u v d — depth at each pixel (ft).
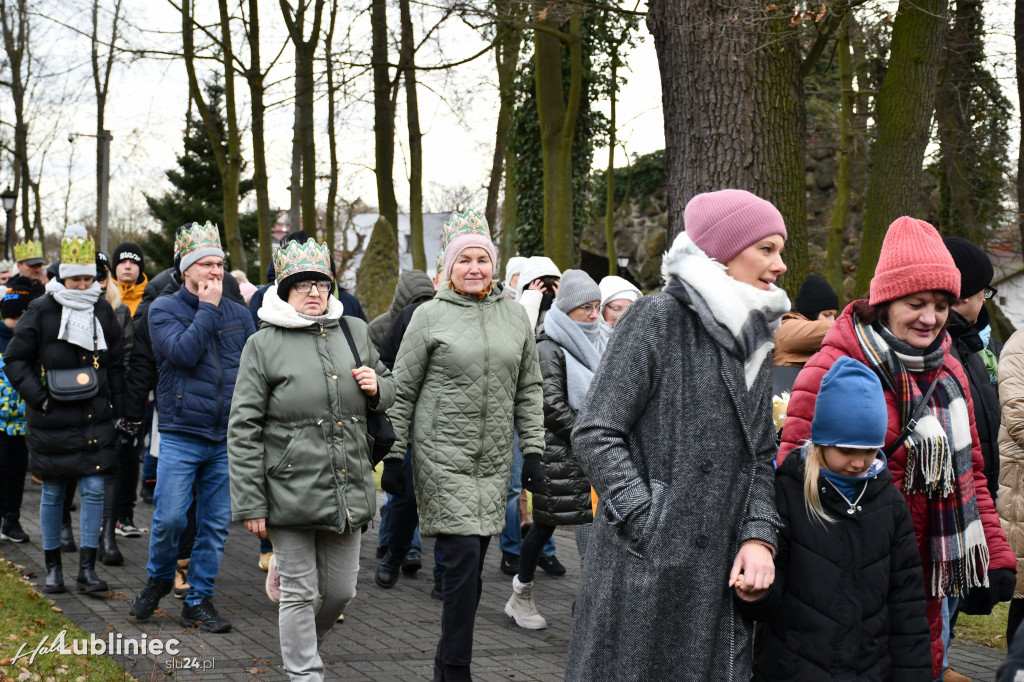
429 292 24.30
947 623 12.90
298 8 61.36
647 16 27.27
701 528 9.57
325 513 14.34
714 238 9.91
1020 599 14.98
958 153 52.31
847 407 9.93
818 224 67.67
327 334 14.97
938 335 11.89
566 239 48.80
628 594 9.60
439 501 15.46
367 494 14.88
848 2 27.25
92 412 20.66
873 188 34.22
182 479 18.49
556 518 19.29
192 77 63.87
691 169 26.43
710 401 9.66
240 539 27.50
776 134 26.20
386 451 15.26
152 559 18.85
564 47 56.13
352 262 147.95
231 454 14.34
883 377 11.48
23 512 29.73
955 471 11.69
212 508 18.90
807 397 11.66
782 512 10.12
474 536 15.48
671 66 26.63
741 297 9.63
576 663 10.02
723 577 9.61
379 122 59.06
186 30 62.75
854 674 9.87
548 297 25.23
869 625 9.95
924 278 11.37
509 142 62.69
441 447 15.67
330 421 14.52
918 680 10.06
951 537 11.60
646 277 80.07
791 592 10.02
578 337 19.49
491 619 20.67
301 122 63.36
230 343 19.19
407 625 19.79
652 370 9.76
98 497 20.90
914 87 33.42
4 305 25.86
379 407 14.99
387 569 22.70
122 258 29.76
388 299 51.96
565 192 48.78
